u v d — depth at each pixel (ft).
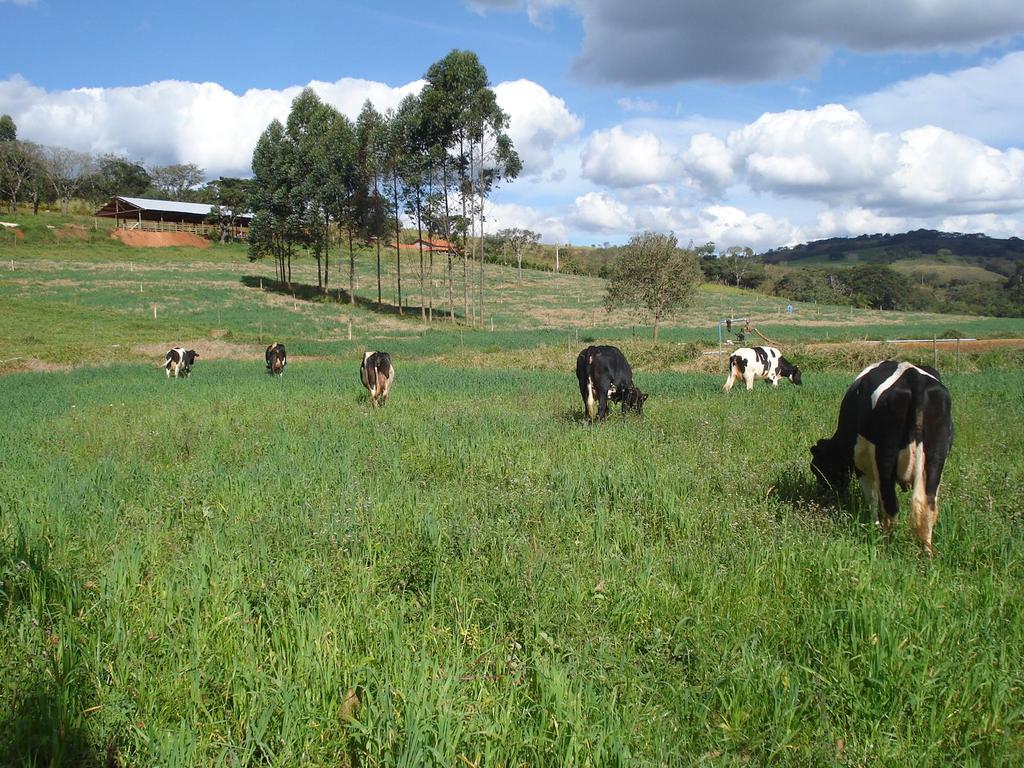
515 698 12.74
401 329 191.52
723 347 107.86
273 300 219.41
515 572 17.28
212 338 153.79
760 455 31.94
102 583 16.56
